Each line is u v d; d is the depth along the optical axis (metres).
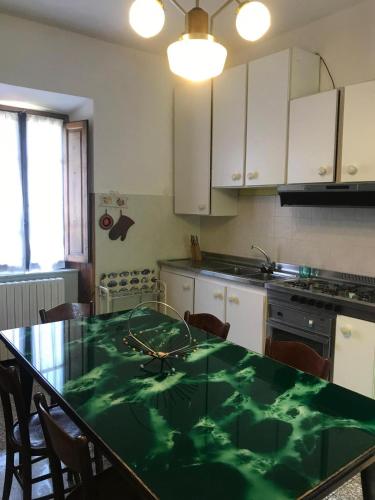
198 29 1.41
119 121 3.66
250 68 3.17
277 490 0.92
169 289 3.93
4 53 3.02
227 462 1.02
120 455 1.05
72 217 3.69
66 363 1.66
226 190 3.74
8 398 1.71
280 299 2.81
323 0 2.76
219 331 2.18
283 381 1.51
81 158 3.54
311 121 2.73
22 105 3.59
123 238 3.80
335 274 3.04
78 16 3.03
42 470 2.15
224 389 1.43
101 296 3.71
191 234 4.27
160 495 0.90
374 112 2.38
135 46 3.61
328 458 1.04
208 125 3.58
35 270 3.68
